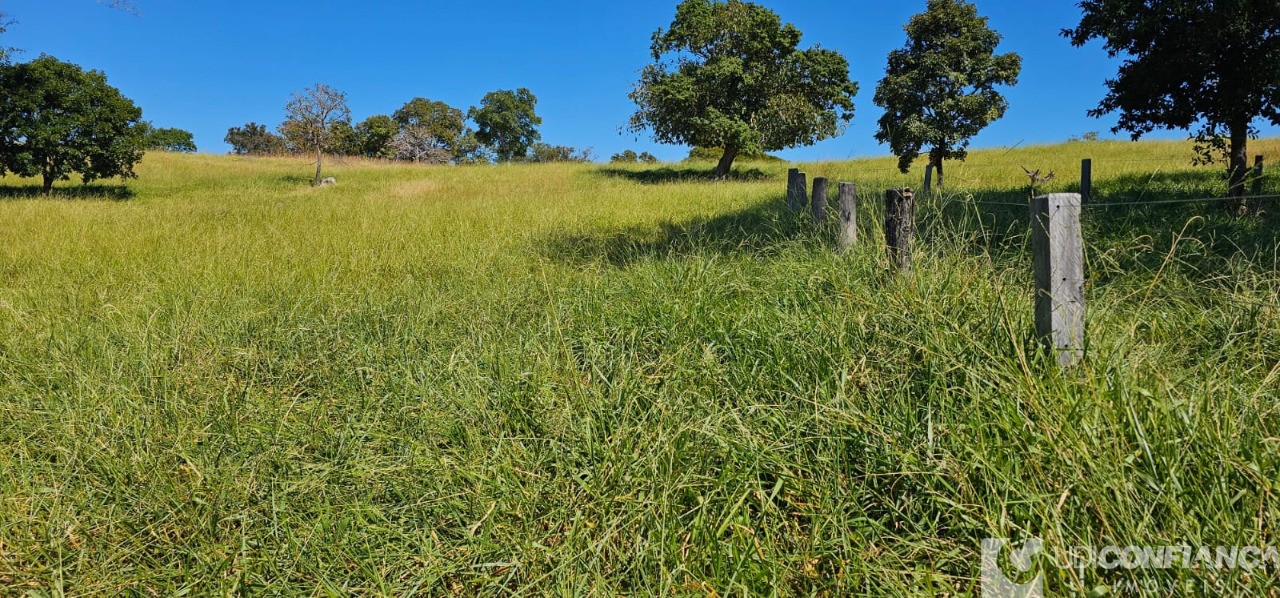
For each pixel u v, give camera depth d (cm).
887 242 428
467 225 1074
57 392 368
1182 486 208
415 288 593
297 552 236
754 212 1048
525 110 7688
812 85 3328
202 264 751
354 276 679
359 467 280
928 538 219
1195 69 964
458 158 6838
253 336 457
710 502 247
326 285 611
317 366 409
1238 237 606
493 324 459
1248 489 204
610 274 586
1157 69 998
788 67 3300
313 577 231
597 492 248
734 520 233
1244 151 999
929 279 365
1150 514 198
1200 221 687
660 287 504
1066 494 204
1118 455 216
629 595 214
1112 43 1044
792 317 380
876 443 254
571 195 1714
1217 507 200
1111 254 500
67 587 229
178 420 320
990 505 218
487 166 4019
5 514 256
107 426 319
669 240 838
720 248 642
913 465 237
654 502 238
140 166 3553
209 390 363
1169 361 292
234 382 374
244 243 921
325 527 247
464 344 411
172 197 2511
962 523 219
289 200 2067
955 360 278
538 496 254
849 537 223
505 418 310
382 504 267
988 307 308
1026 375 250
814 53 3322
